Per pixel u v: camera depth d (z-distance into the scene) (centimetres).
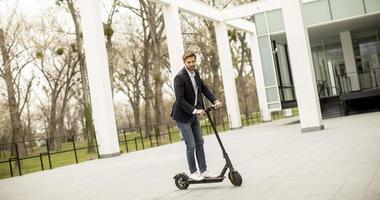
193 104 580
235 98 2728
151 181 723
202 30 3703
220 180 559
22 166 2608
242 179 601
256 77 3219
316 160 690
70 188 783
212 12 2619
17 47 3253
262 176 605
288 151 900
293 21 1455
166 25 2219
